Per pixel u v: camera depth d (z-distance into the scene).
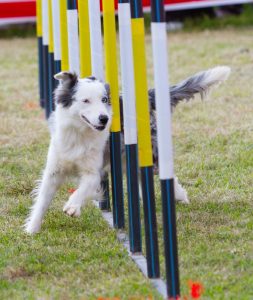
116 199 10.49
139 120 8.34
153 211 8.45
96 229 10.62
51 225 10.84
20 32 31.20
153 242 8.51
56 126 10.48
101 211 11.52
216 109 17.97
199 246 9.55
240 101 18.61
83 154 10.27
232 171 13.12
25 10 29.09
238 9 32.25
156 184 12.60
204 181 12.69
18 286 8.58
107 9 10.05
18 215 11.42
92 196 10.36
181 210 11.25
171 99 11.55
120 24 9.09
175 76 21.81
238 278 8.45
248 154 14.08
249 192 11.92
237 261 8.97
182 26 31.64
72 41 11.96
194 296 7.68
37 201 10.75
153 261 8.55
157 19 7.31
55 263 9.27
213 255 9.20
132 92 9.17
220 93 19.53
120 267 9.04
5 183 13.04
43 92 19.08
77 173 10.72
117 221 10.59
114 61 10.19
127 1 8.91
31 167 13.93
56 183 10.73
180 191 11.55
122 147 10.89
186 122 16.89
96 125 9.88
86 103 10.08
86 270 9.01
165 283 8.43
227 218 10.73
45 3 16.84
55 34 14.46
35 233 10.46
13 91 21.19
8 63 25.50
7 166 14.07
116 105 10.23
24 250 9.77
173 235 7.66
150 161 8.38
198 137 15.53
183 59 24.50
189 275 8.56
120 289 8.26
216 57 24.39
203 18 32.00
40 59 18.88
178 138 15.55
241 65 22.95
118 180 10.42
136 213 9.43
